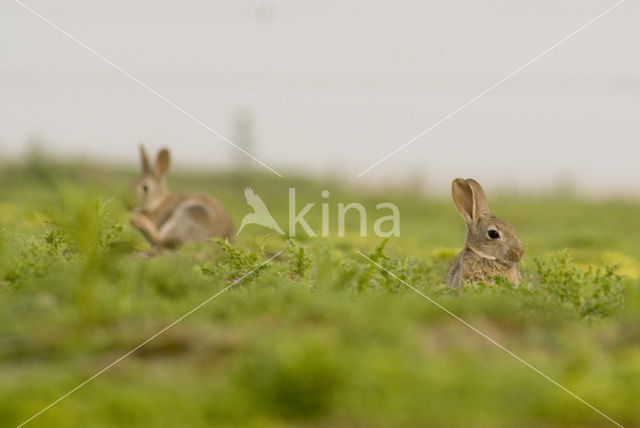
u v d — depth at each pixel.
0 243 22.97
